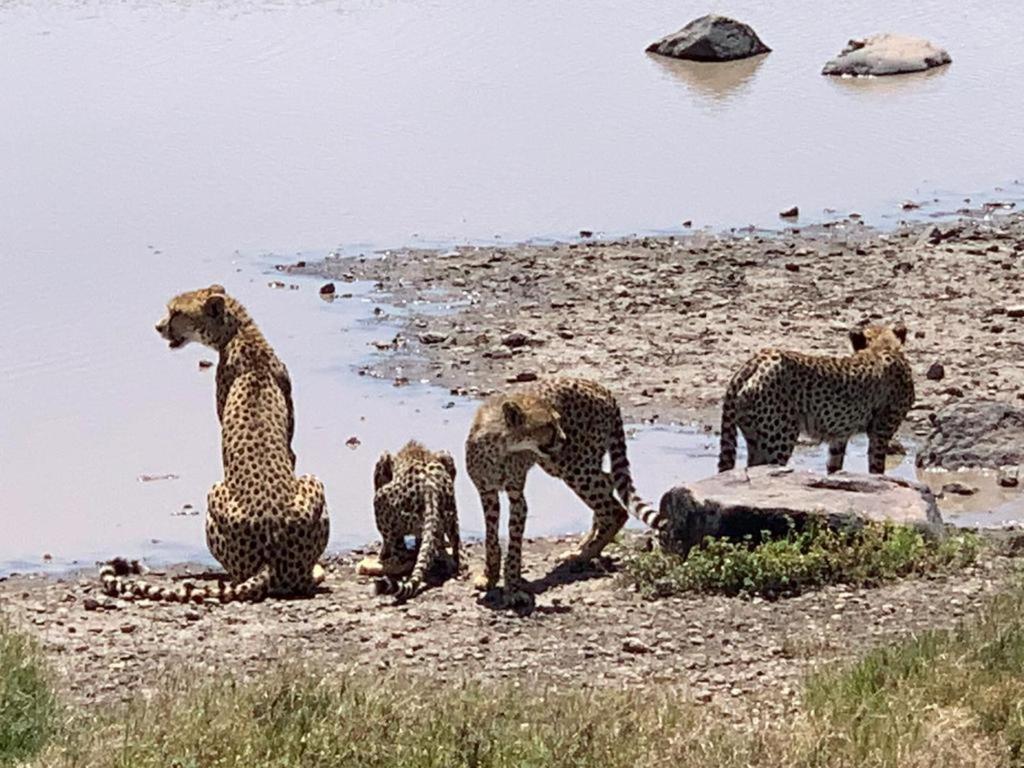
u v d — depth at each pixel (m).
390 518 12.84
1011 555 12.58
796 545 12.12
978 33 37.16
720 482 12.80
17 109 28.66
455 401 16.62
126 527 13.98
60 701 9.72
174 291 19.92
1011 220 22.59
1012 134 27.53
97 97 29.59
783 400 13.70
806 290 19.67
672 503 12.73
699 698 9.88
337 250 21.33
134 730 8.82
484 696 9.38
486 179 24.52
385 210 22.97
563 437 12.07
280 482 12.53
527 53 34.25
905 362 14.29
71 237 21.83
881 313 18.94
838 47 35.50
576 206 23.17
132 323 18.94
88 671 10.75
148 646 11.27
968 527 13.70
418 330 18.53
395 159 25.64
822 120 28.61
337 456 15.35
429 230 22.09
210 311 13.23
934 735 8.85
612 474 12.99
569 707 9.17
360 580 12.85
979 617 10.67
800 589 12.02
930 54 32.91
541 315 18.92
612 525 12.90
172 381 17.36
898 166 25.42
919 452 15.41
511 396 12.31
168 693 9.59
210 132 27.19
